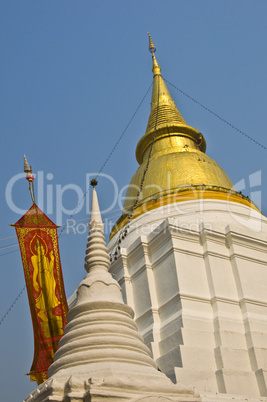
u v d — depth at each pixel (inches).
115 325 435.2
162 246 830.5
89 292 463.5
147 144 1181.7
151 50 1403.8
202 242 837.8
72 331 432.5
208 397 556.1
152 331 753.0
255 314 775.1
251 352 721.0
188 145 1143.6
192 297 764.6
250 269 826.8
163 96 1267.2
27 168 704.4
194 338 714.8
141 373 386.3
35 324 633.6
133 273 854.5
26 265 649.0
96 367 386.0
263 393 670.5
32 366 622.8
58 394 360.8
